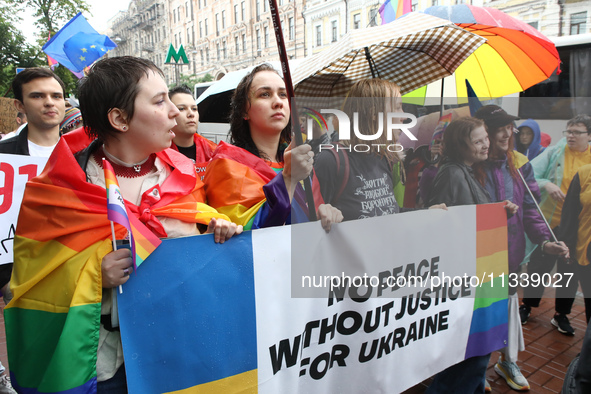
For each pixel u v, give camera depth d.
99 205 1.20
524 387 2.50
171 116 1.31
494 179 1.66
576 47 4.15
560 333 3.21
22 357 1.20
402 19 1.82
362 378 1.59
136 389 1.20
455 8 2.17
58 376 1.10
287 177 1.51
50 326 1.16
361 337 1.57
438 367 1.76
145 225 1.30
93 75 1.24
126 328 1.20
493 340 1.89
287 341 1.43
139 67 1.26
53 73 2.42
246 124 1.92
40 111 2.33
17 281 1.18
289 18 28.30
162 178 1.39
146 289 1.23
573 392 1.24
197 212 1.37
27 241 1.18
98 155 1.32
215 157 1.71
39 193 1.18
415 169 1.60
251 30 35.25
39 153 2.40
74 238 1.17
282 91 1.84
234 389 1.34
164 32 50.94
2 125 5.79
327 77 2.24
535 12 11.85
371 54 2.27
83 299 1.14
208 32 41.91
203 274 1.29
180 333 1.26
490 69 2.47
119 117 1.24
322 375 1.52
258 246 1.37
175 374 1.25
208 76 39.66
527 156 1.63
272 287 1.40
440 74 2.31
